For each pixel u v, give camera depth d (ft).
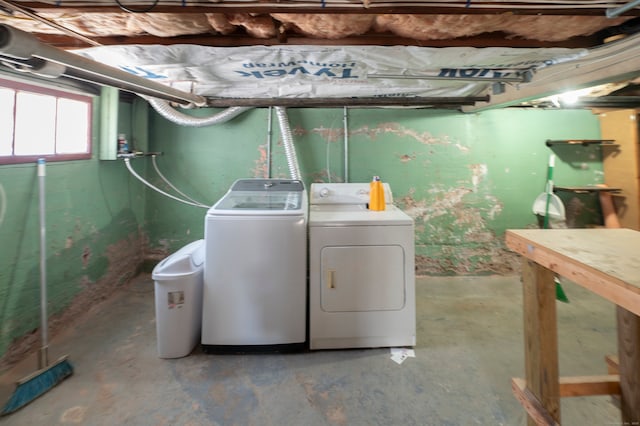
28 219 6.23
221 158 10.19
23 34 3.19
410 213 10.26
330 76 6.51
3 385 5.42
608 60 5.10
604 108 9.21
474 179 10.19
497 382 5.61
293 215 6.35
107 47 4.81
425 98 8.59
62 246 7.14
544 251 3.16
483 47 4.82
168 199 10.25
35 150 6.41
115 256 9.06
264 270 6.34
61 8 3.63
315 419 4.82
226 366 6.04
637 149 9.25
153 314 7.95
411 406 5.07
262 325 6.39
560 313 8.00
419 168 10.18
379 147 10.13
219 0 3.53
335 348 6.56
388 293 6.56
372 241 6.51
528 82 6.38
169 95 6.53
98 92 8.08
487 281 10.03
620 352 3.80
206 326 6.32
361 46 4.83
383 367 6.03
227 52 5.05
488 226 10.30
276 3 3.61
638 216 9.29
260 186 8.09
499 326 7.45
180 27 4.36
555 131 10.10
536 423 3.28
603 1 3.55
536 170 10.18
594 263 2.63
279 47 4.86
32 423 4.66
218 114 9.50
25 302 6.17
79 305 7.67
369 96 8.63
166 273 6.15
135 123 9.72
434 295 9.09
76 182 7.57
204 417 4.84
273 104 8.85
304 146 10.12
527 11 3.67
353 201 8.29
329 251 6.47
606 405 5.02
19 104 5.99
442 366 6.05
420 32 4.50
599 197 10.14
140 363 6.08
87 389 5.37
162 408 5.00
